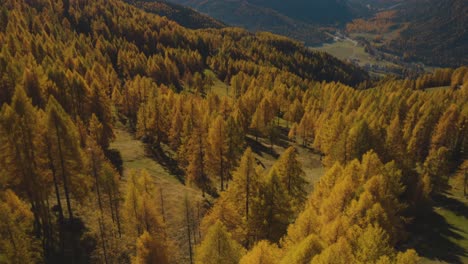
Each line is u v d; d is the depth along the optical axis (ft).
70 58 286.46
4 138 90.43
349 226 92.32
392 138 176.76
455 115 205.26
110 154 191.11
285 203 107.76
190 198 149.59
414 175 161.99
